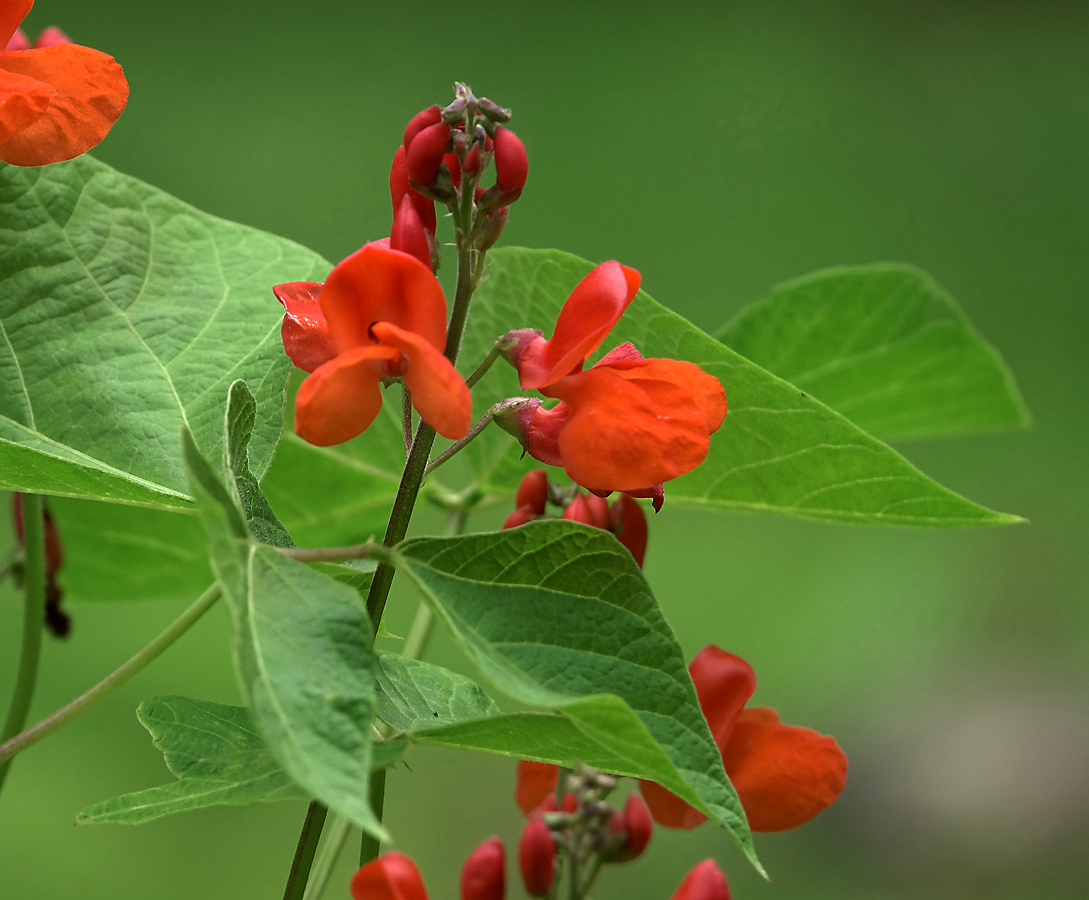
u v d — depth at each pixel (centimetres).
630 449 48
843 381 65
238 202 185
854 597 158
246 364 53
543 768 54
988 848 142
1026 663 156
